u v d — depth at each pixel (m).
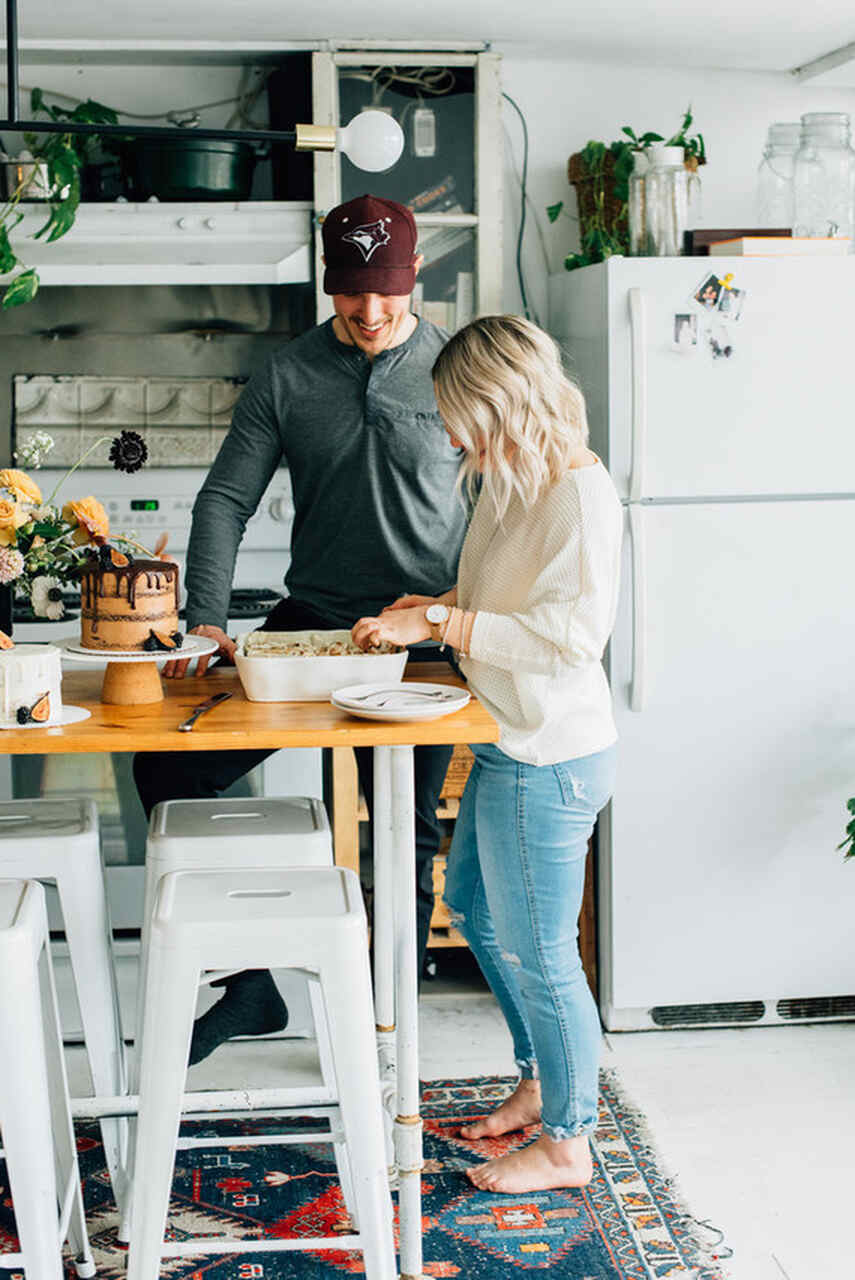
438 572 2.89
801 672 3.31
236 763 2.79
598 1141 2.80
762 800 3.33
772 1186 2.62
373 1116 1.97
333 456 2.82
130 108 3.96
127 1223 2.45
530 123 4.02
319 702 2.23
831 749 3.33
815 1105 2.96
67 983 3.35
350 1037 1.94
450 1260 2.38
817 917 3.38
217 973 2.10
